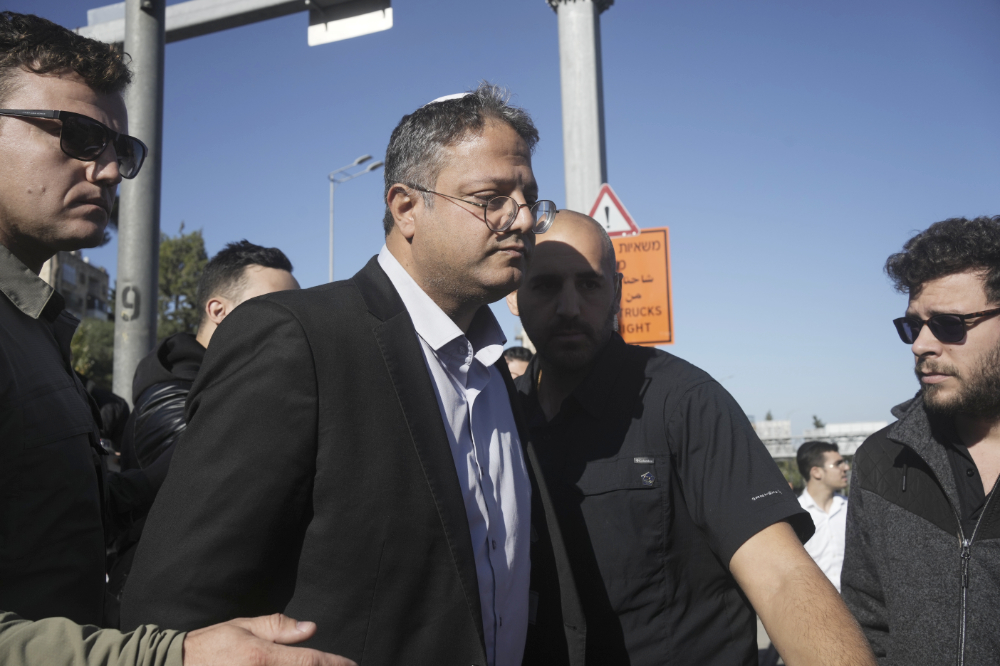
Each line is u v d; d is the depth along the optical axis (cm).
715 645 177
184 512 118
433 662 123
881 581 223
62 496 137
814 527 165
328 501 123
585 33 614
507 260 147
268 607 126
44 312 152
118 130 162
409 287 152
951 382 203
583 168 605
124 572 214
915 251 211
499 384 171
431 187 148
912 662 207
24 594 127
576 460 192
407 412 131
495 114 149
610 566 180
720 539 162
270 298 132
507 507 153
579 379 207
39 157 147
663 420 184
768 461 170
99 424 174
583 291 199
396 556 124
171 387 244
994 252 198
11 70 148
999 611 194
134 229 509
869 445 235
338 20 616
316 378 125
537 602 168
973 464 206
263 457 119
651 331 645
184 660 88
